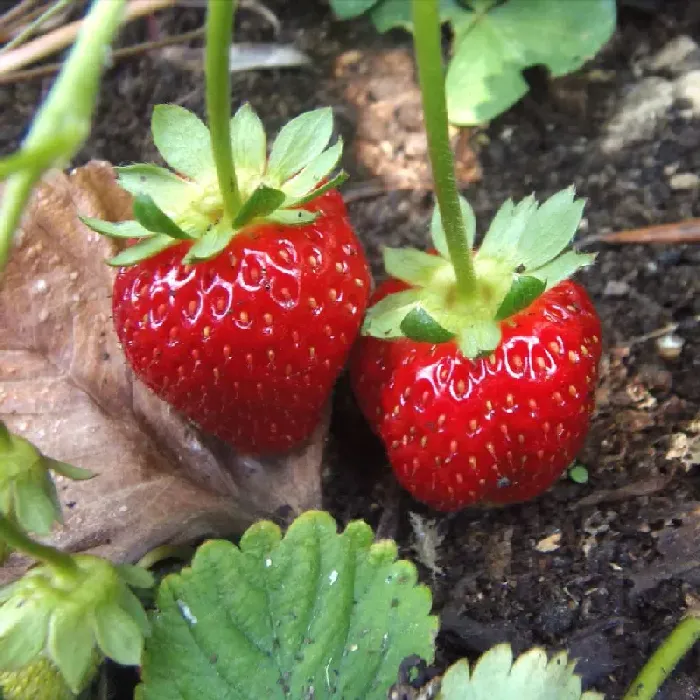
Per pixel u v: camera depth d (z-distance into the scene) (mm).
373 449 148
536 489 130
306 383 123
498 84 174
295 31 196
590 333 123
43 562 109
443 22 184
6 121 188
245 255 115
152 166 117
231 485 139
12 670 101
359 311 122
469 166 178
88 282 146
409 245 168
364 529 119
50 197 147
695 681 123
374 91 187
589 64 187
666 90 181
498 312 115
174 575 114
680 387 149
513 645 128
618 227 167
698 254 161
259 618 115
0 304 144
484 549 137
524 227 121
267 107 186
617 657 126
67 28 180
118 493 136
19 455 102
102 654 111
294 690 114
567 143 179
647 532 135
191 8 197
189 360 119
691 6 191
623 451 144
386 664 116
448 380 119
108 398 142
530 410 118
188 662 112
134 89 188
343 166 179
